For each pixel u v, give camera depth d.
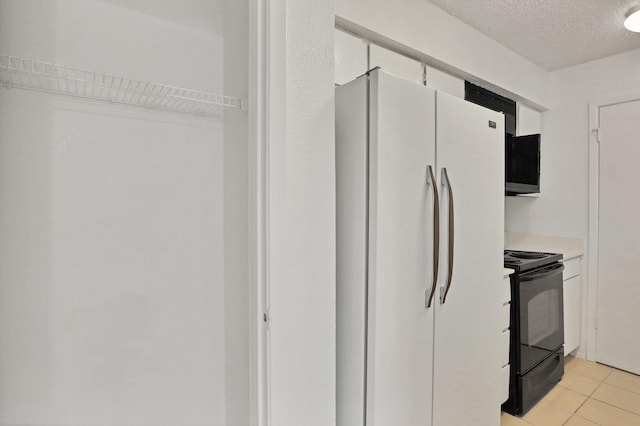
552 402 2.37
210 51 1.20
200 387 1.20
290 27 1.13
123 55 1.06
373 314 1.27
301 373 1.17
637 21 2.14
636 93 2.69
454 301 1.54
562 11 2.17
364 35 1.85
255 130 1.12
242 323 1.27
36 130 0.94
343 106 1.37
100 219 1.03
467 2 2.09
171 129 1.14
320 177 1.21
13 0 0.91
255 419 1.13
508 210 3.47
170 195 1.14
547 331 2.47
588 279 2.97
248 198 1.18
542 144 3.24
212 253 1.21
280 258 1.11
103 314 1.04
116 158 1.05
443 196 1.47
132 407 1.09
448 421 1.53
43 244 0.95
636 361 2.73
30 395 0.94
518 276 2.18
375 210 1.26
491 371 1.76
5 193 0.91
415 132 1.37
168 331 1.14
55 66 0.91
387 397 1.30
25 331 0.93
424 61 2.16
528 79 2.90
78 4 0.99
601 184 2.89
